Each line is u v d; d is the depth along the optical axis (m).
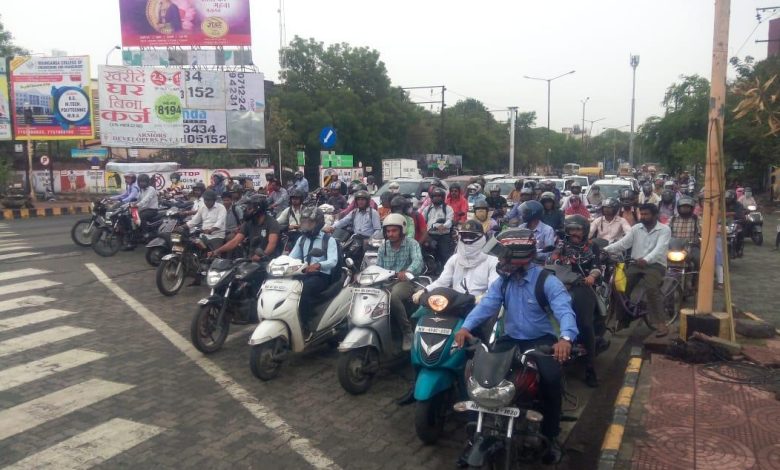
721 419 4.82
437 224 10.30
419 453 4.68
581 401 5.82
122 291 10.02
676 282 7.93
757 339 6.81
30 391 5.78
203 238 9.92
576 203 10.79
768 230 20.50
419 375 4.75
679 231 9.74
